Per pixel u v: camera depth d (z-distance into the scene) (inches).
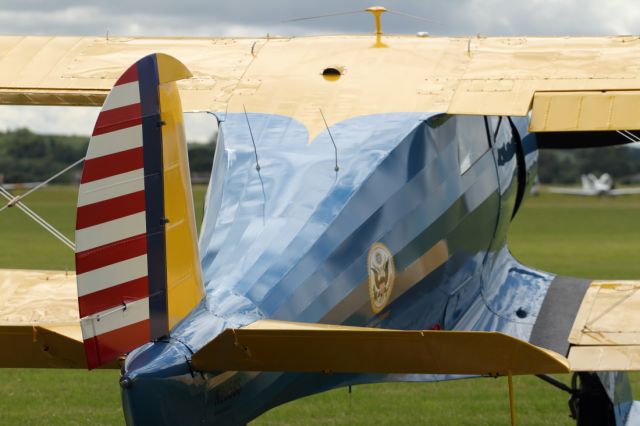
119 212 501.4
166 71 512.7
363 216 616.4
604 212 5374.0
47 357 512.4
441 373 465.4
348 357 470.0
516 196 822.5
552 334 674.2
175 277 518.3
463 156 712.4
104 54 764.0
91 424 859.4
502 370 456.4
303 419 892.0
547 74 678.5
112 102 500.1
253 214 605.3
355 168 629.3
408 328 664.4
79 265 493.4
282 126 662.5
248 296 557.3
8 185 7539.4
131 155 504.7
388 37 764.0
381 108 670.5
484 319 725.3
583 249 2938.0
